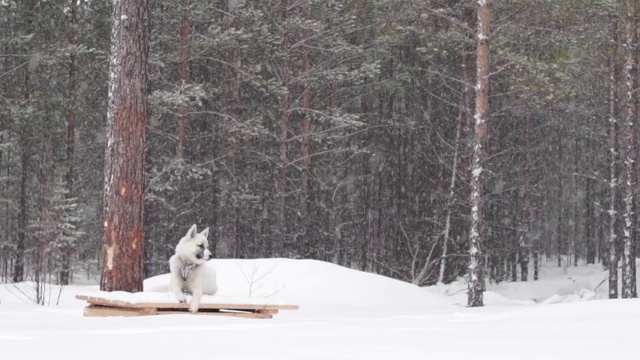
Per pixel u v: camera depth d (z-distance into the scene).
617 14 24.98
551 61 22.84
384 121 37.12
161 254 31.20
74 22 28.81
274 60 30.11
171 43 27.02
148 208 27.56
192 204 30.92
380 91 34.69
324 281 17.94
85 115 29.03
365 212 39.06
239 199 30.34
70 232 23.48
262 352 5.26
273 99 32.97
